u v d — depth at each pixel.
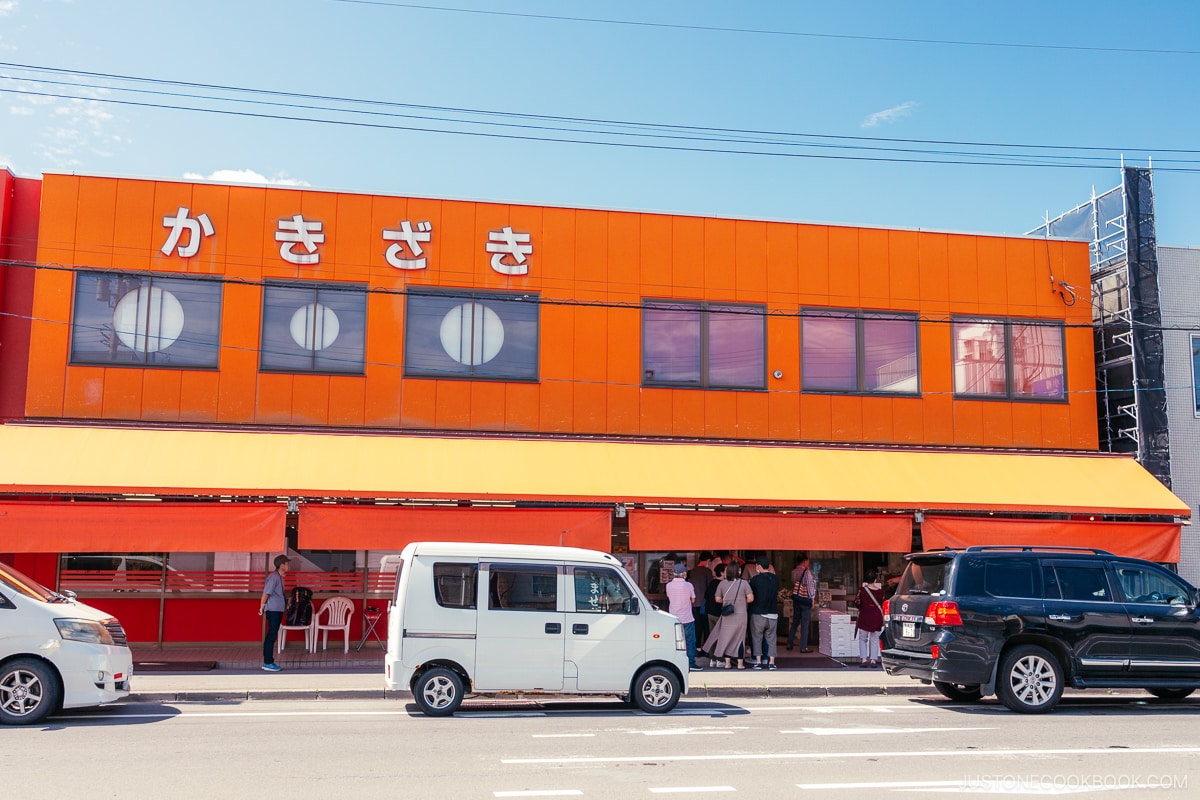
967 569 12.73
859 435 19.48
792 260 19.73
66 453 15.60
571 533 15.98
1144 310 19.98
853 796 7.64
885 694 14.73
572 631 12.10
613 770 8.56
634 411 18.75
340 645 17.97
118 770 8.27
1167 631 12.79
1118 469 19.33
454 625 11.84
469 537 15.68
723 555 20.06
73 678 10.84
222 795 7.39
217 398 17.39
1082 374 20.59
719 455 18.20
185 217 17.69
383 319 18.12
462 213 18.67
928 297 20.16
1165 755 9.46
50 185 17.34
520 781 8.06
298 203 18.12
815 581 19.84
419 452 17.03
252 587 18.08
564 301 18.69
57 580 17.41
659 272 19.22
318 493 15.38
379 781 7.97
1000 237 20.64
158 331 17.38
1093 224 21.52
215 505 14.97
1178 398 20.38
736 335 19.36
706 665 17.08
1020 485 18.38
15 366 17.25
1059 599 12.74
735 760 9.10
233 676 14.69
